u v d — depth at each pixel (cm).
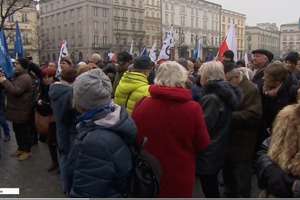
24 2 4656
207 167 431
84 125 268
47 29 9019
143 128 343
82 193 255
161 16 8744
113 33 7900
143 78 498
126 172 265
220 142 431
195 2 9662
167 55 1188
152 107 343
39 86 762
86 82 267
